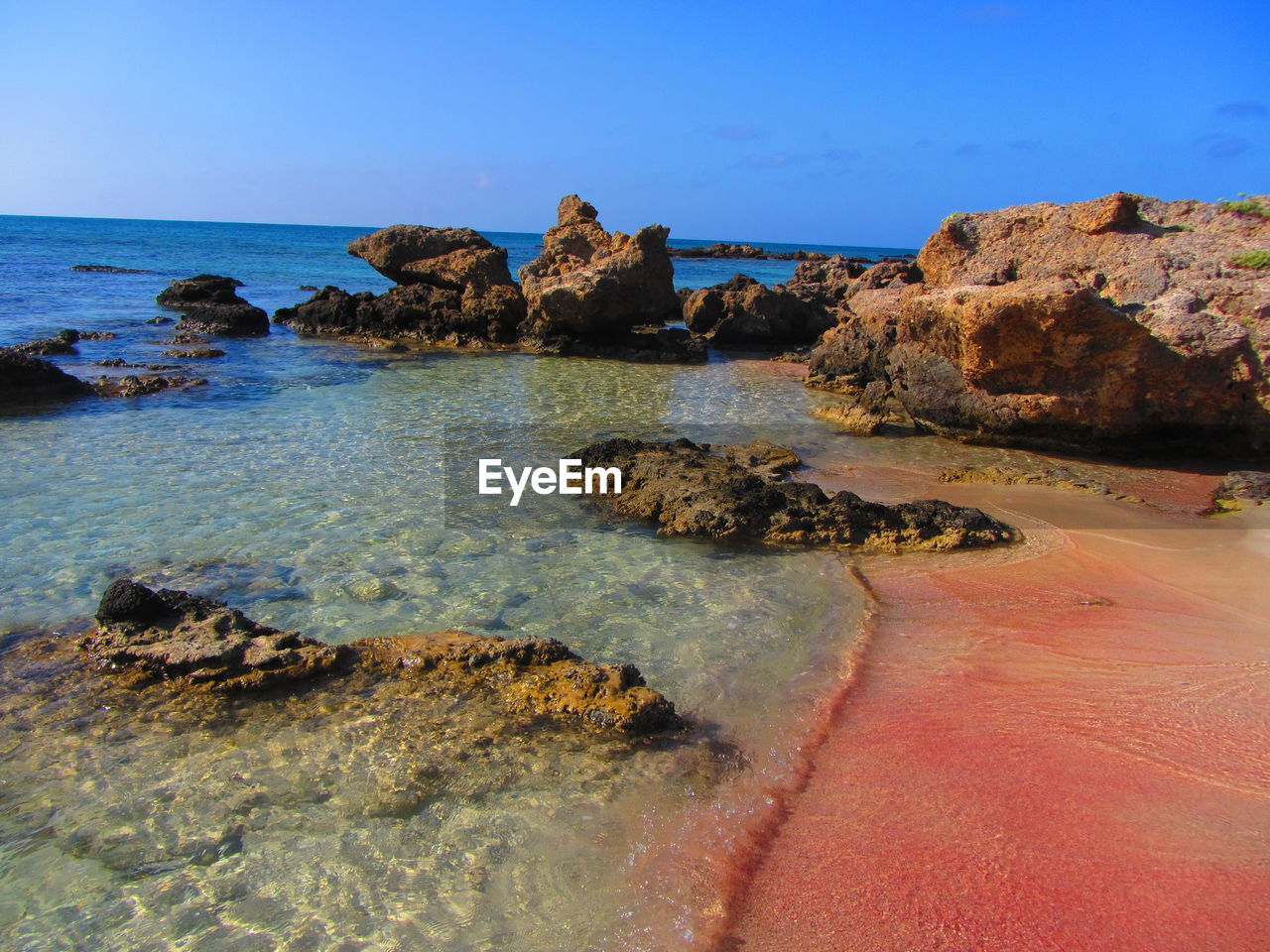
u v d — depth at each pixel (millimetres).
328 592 7078
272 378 18391
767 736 5105
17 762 4691
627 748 4945
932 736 5008
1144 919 3418
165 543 8031
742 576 7727
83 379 17016
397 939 3490
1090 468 12203
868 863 3912
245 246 85312
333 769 4684
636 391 18781
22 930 3521
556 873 3896
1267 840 3842
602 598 7137
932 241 15422
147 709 5242
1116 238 13422
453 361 22578
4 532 8195
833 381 19562
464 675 5633
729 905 3676
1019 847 3932
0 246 69250
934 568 7934
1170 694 5324
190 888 3783
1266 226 12664
